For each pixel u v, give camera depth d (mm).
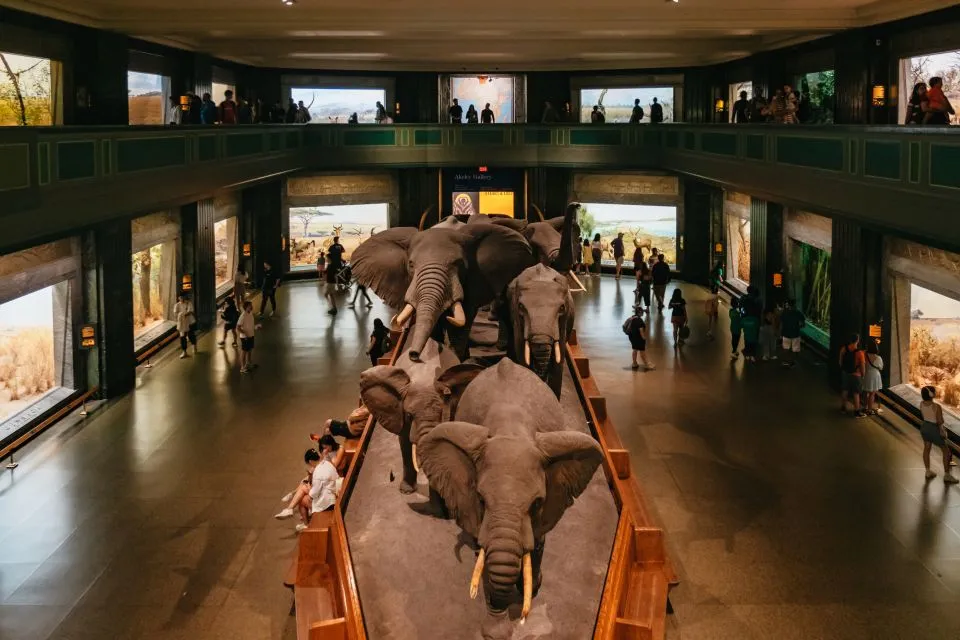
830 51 22250
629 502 10078
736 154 21188
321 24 20734
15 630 10031
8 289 15211
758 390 18688
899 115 18938
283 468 14625
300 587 8430
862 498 13289
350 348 22375
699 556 11609
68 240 17344
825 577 11055
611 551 8156
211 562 11562
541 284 10406
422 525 8430
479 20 21000
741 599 10578
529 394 7199
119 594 10797
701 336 23594
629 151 30016
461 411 7398
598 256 32469
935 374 16578
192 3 18891
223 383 19391
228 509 13109
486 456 6125
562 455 6238
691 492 13547
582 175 33469
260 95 32531
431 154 32062
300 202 32469
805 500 13234
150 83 24328
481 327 13234
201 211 24328
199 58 26219
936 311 16406
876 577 11055
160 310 23750
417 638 6906
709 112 31531
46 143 12602
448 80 34344
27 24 17203
